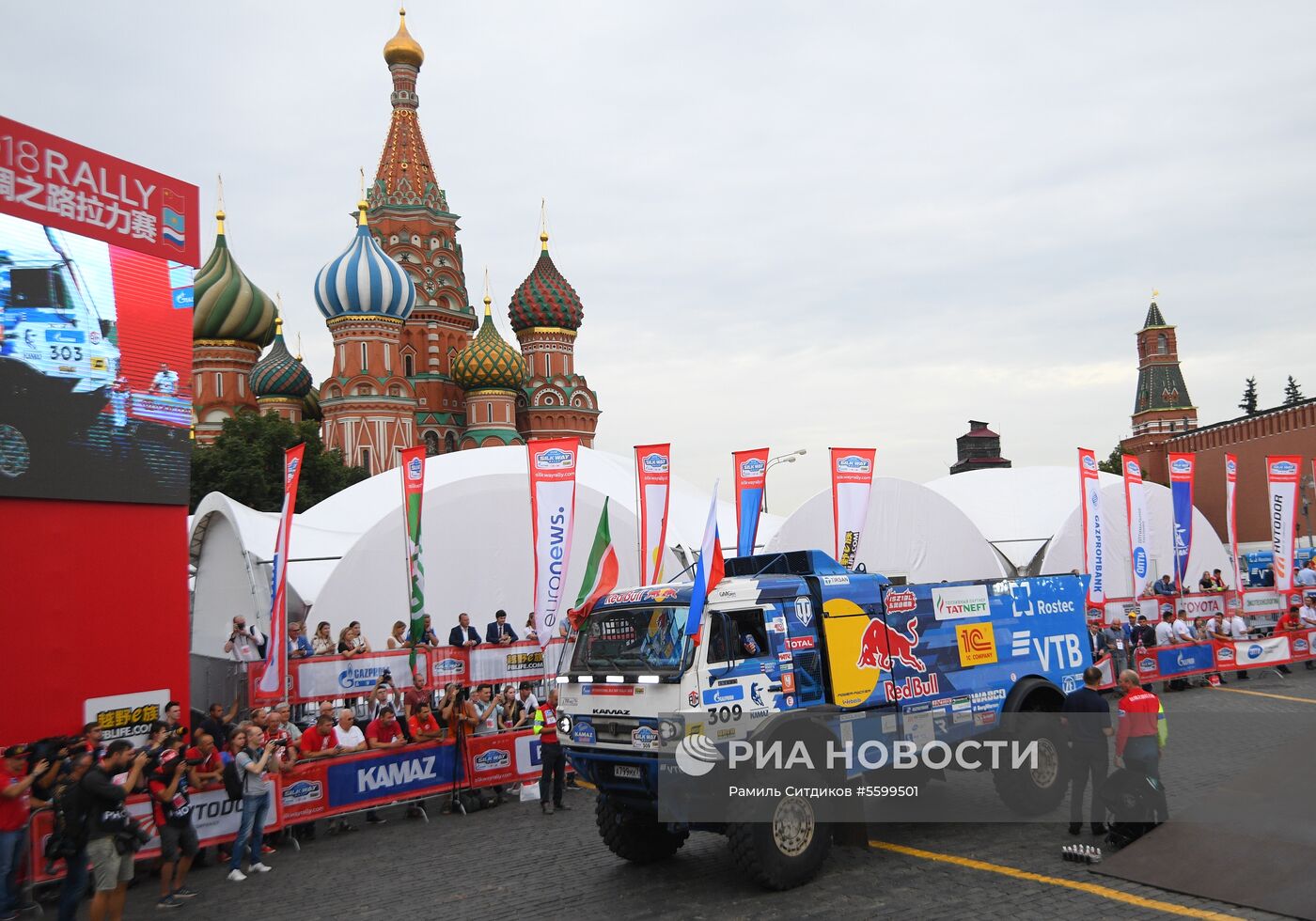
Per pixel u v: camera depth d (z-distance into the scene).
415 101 78.50
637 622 9.92
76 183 14.54
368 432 64.31
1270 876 8.38
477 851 11.84
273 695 15.61
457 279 78.00
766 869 9.09
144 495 14.95
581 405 79.88
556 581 17.70
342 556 23.94
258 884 10.96
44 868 10.73
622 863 10.77
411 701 15.12
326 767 13.19
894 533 28.56
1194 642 23.23
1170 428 89.19
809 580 10.54
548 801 13.95
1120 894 8.58
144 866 11.62
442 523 23.33
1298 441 56.25
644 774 9.44
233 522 24.09
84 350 14.39
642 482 20.14
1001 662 12.01
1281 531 28.33
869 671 10.57
